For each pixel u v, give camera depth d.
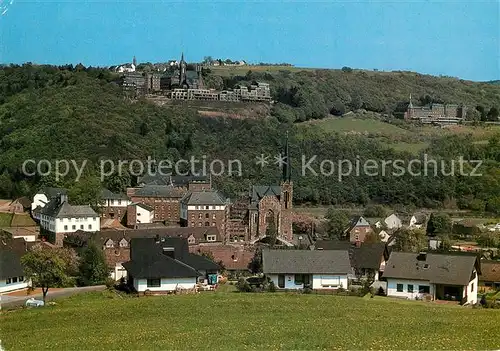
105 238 140.00
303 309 80.94
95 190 192.25
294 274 109.38
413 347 57.72
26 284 109.25
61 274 98.81
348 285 111.88
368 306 84.69
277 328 67.56
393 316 75.81
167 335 64.75
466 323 70.19
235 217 184.88
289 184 184.62
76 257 119.12
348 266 110.56
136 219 186.50
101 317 76.31
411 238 154.12
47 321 74.69
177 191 198.88
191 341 61.59
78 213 169.00
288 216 183.50
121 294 101.50
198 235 156.38
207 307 82.06
